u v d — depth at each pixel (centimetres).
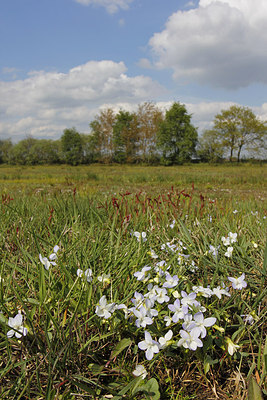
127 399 125
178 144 7100
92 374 143
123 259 211
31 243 254
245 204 462
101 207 382
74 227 295
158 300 149
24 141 9181
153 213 337
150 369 144
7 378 137
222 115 6988
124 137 7694
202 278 203
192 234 275
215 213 372
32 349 140
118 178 2053
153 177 1997
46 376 136
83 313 154
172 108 7294
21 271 183
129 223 303
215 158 7050
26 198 513
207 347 141
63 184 1652
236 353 150
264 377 129
